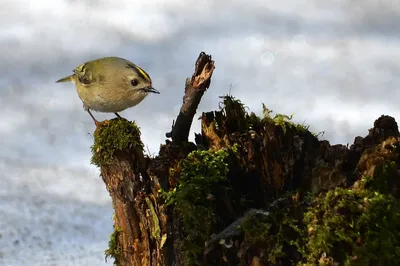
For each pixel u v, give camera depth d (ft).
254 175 25.46
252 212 23.90
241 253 23.35
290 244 23.02
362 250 22.09
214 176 24.68
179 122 26.99
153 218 25.07
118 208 25.90
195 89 26.58
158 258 25.17
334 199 22.74
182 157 25.61
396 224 22.40
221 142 26.00
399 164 23.54
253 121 26.58
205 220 24.21
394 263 22.21
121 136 25.43
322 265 22.26
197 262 24.09
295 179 25.26
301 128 25.90
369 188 23.09
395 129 24.95
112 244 26.35
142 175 25.80
